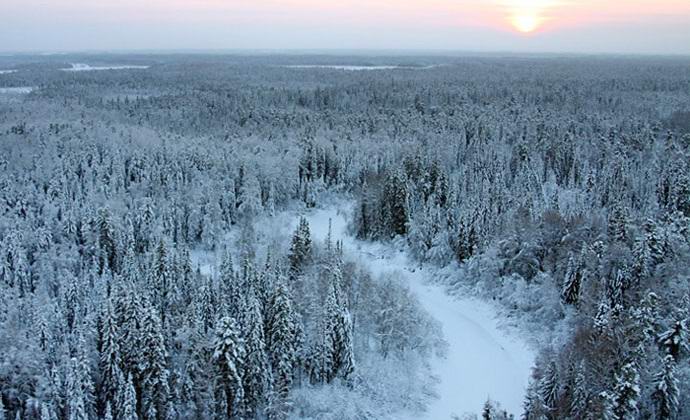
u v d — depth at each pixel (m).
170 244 116.88
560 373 66.94
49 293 101.75
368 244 133.00
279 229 131.00
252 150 180.12
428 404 76.31
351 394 74.75
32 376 66.31
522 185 141.00
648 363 64.00
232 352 66.31
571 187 144.88
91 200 132.25
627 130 196.25
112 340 66.75
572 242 96.75
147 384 66.50
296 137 199.25
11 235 106.56
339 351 75.44
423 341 86.62
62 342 76.75
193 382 69.62
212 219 133.25
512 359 85.75
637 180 145.50
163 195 140.75
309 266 95.94
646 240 84.69
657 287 78.56
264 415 70.19
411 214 129.75
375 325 85.38
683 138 180.12
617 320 69.31
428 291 109.12
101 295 86.81
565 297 90.69
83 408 63.06
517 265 101.31
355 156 175.75
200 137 197.62
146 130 199.75
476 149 172.75
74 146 174.62
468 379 81.75
